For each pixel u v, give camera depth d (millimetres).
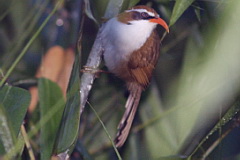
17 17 11969
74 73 7926
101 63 10641
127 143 10641
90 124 11023
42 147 7984
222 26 6707
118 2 9852
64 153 8086
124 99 11234
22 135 7742
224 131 9969
